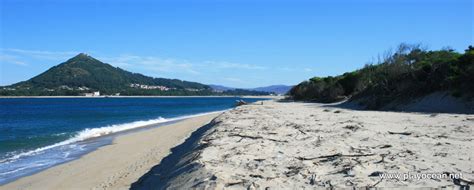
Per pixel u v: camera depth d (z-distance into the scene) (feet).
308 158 31.42
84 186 35.91
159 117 150.00
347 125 57.47
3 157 53.98
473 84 85.40
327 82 217.36
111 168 43.37
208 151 35.86
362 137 43.42
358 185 22.82
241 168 28.53
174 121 122.11
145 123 114.52
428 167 26.84
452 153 32.12
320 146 37.52
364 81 162.71
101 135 80.94
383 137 43.19
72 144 67.10
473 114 74.84
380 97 112.57
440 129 50.34
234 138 44.52
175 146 56.85
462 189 21.47
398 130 49.85
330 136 44.86
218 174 26.25
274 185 23.68
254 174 26.40
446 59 107.14
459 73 92.48
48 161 50.57
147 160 46.32
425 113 80.38
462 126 53.36
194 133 73.61
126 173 39.65
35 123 123.54
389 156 31.09
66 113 185.68
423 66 108.06
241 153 34.45
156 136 74.69
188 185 25.95
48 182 38.58
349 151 34.30
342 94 177.17
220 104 340.80
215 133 51.52
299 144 39.11
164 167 39.47
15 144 67.77
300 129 53.06
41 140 73.56
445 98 88.94
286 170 27.61
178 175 30.17
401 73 117.80
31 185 37.73
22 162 50.08
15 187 37.27
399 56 131.75
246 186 23.61
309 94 222.69
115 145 63.93
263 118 77.15
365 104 120.57
